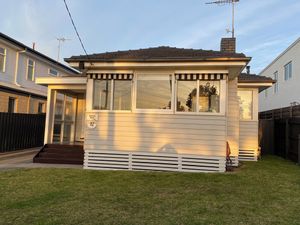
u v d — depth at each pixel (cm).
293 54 2147
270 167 1128
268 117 2011
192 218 511
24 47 1877
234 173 946
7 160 1223
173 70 997
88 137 1038
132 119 1016
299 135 1215
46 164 1124
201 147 972
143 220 498
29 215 516
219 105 970
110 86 1039
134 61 972
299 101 2022
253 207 583
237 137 1168
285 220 509
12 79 1830
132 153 1010
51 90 1359
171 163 984
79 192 682
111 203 596
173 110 991
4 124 1408
